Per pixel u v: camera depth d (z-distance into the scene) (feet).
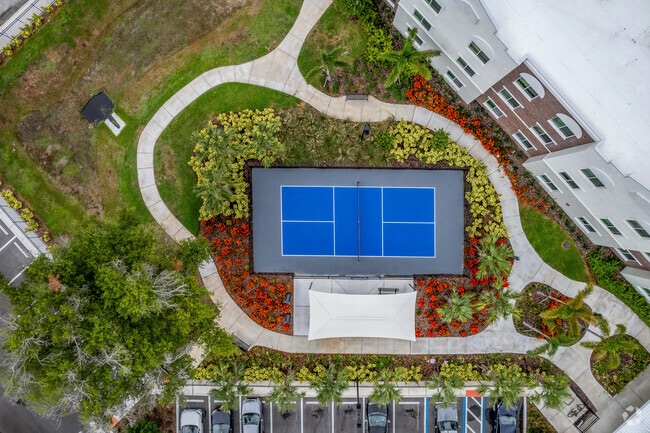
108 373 54.03
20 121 81.15
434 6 64.13
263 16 79.87
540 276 80.18
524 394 80.74
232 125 79.00
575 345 80.43
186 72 80.18
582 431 80.28
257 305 79.15
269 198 80.12
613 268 78.33
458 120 78.54
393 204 80.38
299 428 81.61
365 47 79.30
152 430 78.07
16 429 80.89
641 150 59.47
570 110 59.36
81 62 80.94
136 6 80.59
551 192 77.46
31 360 53.67
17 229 81.30
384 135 77.82
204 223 78.79
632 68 59.98
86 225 66.23
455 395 79.92
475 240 79.77
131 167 80.48
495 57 62.44
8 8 81.30
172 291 57.36
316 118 78.79
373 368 80.79
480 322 80.07
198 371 79.97
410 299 72.90
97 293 56.08
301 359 80.69
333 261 80.94
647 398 79.30
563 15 60.49
